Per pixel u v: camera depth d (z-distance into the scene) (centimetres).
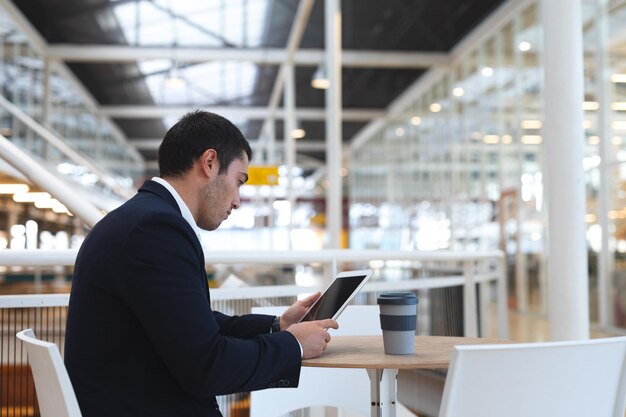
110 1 1165
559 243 361
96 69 1605
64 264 217
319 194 3444
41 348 122
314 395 238
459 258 369
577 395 125
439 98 1454
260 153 2605
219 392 139
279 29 1312
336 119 916
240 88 1812
